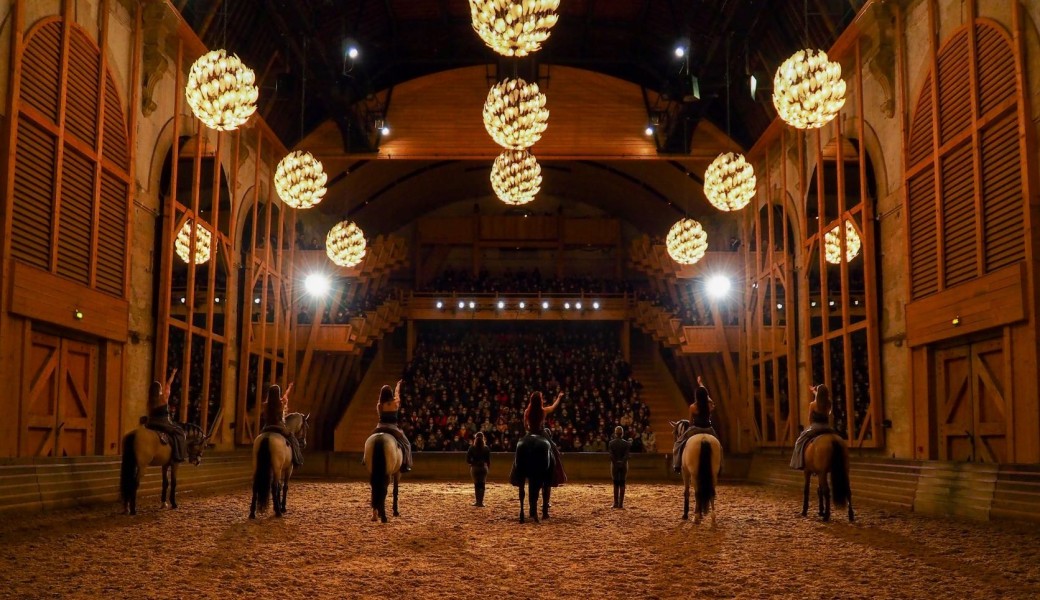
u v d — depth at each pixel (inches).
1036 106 591.2
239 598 329.7
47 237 644.1
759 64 1131.3
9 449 595.8
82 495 645.9
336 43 1167.6
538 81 1336.1
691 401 1510.8
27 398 614.2
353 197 1680.6
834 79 637.3
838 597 339.3
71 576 367.2
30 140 622.8
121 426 765.3
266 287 1157.7
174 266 1043.9
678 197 1665.8
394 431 611.2
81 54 695.7
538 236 1934.1
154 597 329.7
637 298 1641.2
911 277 765.9
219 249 1018.1
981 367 664.4
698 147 1318.9
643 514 652.7
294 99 1226.6
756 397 1291.8
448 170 1774.1
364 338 1407.5
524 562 414.6
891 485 743.7
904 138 782.5
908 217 772.6
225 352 1022.4
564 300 1656.0
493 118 716.0
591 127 1332.4
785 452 1093.8
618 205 1916.8
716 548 462.6
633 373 1651.1
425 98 1338.6
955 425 706.8
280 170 879.7
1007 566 404.2
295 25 975.6
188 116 916.6
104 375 738.2
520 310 1652.3
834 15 948.6
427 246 1955.0
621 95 1342.3
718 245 1603.1
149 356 830.5
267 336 1195.9
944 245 708.7
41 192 636.7
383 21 1241.4
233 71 655.8
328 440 1552.7
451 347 1669.5
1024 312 589.0
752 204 1293.1
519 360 1594.5
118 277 762.8
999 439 647.1
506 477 1192.2
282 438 589.3
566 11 1258.0
